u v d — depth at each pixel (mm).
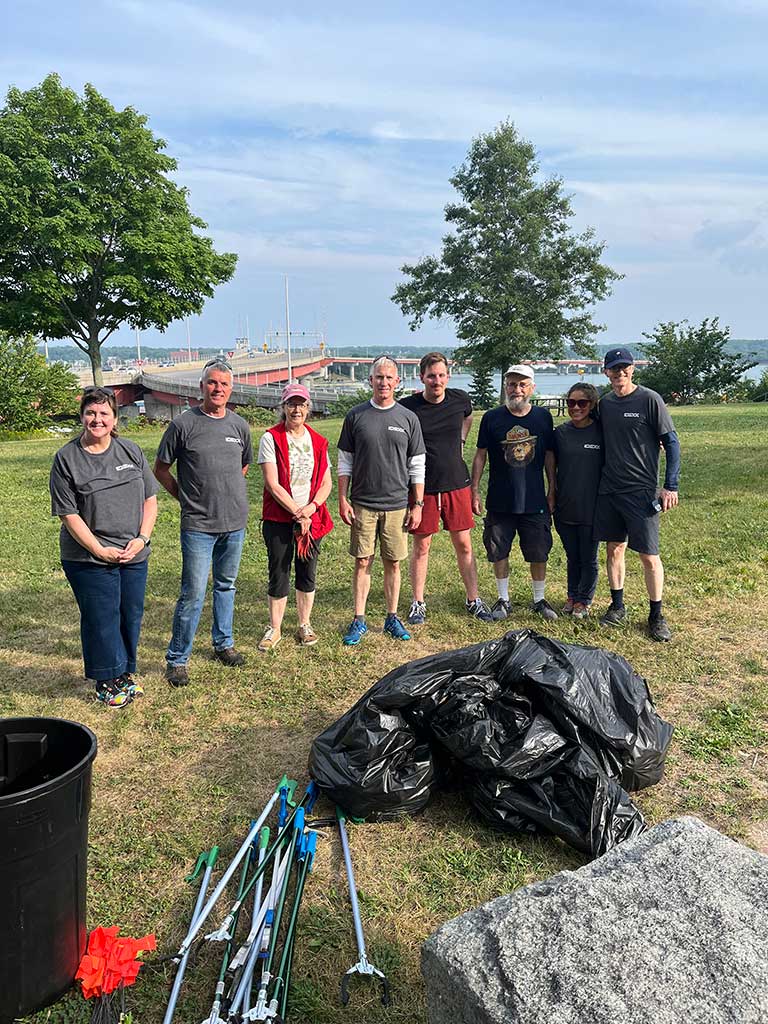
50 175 32656
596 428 5754
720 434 18750
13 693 4961
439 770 3545
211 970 2676
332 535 9273
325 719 4508
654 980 1879
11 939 2369
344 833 3322
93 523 4488
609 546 5801
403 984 2629
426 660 3676
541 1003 1855
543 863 3186
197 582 4969
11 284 34688
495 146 41500
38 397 32500
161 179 36094
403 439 5504
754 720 4324
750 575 6879
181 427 4926
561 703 3463
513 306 40750
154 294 35438
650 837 2482
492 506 6055
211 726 4453
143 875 3180
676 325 42188
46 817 2334
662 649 5336
